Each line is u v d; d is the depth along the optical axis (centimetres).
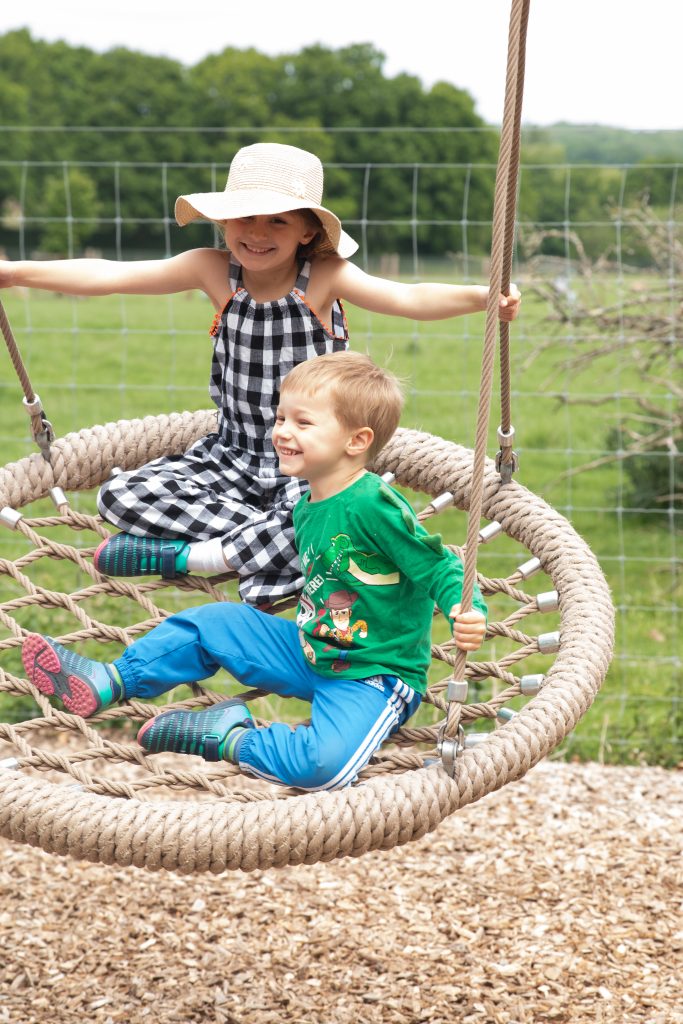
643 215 718
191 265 293
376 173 3156
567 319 754
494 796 491
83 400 1236
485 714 265
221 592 283
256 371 285
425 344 1335
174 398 1257
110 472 334
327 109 4312
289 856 219
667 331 741
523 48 221
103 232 3728
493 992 364
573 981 368
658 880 425
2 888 428
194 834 219
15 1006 361
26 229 3759
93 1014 358
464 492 320
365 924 406
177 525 281
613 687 585
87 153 3788
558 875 431
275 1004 362
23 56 4325
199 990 370
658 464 856
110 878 438
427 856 449
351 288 282
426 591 249
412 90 4278
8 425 1122
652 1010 351
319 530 248
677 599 704
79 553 299
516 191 238
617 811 475
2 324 287
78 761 250
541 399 1191
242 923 408
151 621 284
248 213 263
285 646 258
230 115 4306
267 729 243
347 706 240
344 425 245
